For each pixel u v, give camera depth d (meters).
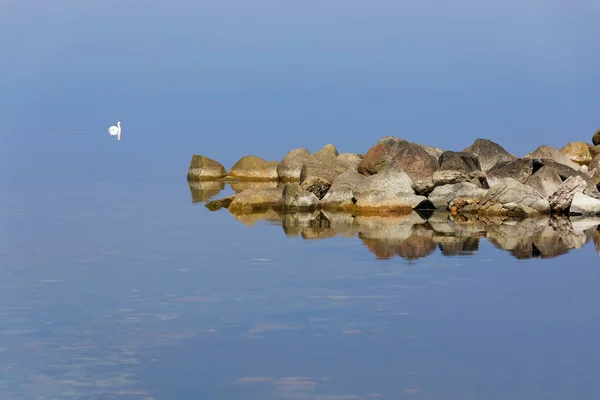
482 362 25.23
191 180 88.75
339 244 45.88
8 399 22.45
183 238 48.16
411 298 32.88
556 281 35.91
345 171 74.19
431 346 26.75
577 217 59.41
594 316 30.27
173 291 34.25
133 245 45.62
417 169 74.06
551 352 26.19
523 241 46.91
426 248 44.38
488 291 34.03
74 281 36.25
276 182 88.12
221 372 24.42
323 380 23.75
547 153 79.12
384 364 25.08
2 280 36.47
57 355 25.97
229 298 33.00
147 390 23.05
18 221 55.06
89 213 59.50
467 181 66.75
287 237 48.62
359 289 34.38
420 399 22.39
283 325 29.14
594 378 23.88
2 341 27.34
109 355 25.98
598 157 76.19
